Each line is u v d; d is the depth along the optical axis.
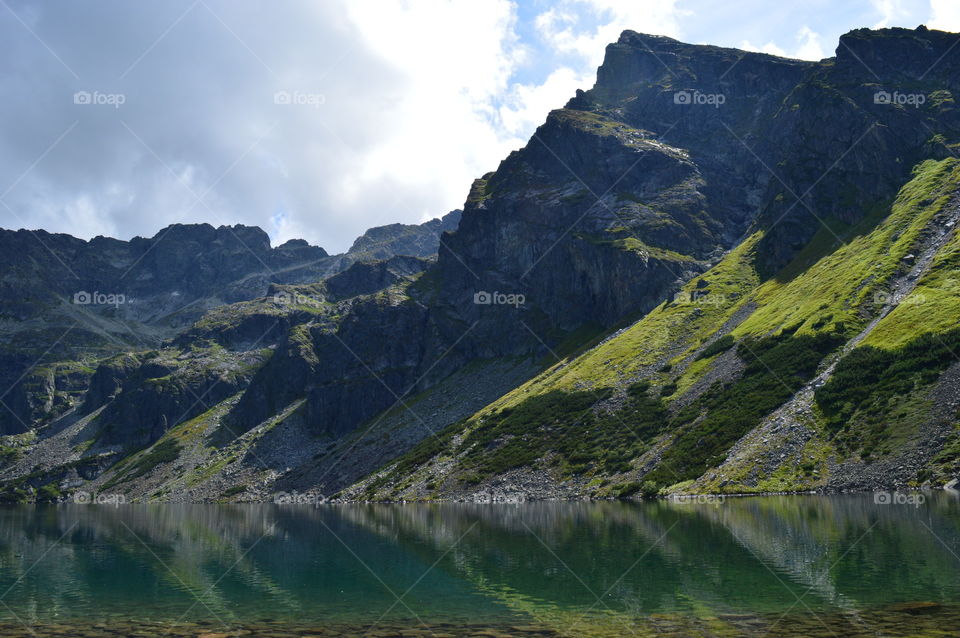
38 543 82.75
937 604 32.59
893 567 41.00
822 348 125.81
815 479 92.25
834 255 174.00
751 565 44.41
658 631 31.02
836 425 101.62
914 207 167.25
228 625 35.19
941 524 55.62
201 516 135.38
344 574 51.16
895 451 89.44
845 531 55.12
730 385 132.88
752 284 197.62
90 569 57.62
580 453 136.25
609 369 173.75
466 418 195.12
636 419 139.00
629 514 82.69
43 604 41.84
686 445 119.31
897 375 103.06
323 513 127.50
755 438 109.38
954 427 87.19
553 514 91.31
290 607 39.50
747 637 28.94
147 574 54.12
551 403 167.00
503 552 58.03
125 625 35.72
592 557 52.00
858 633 28.56
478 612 36.66
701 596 37.03
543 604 37.84
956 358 98.38
